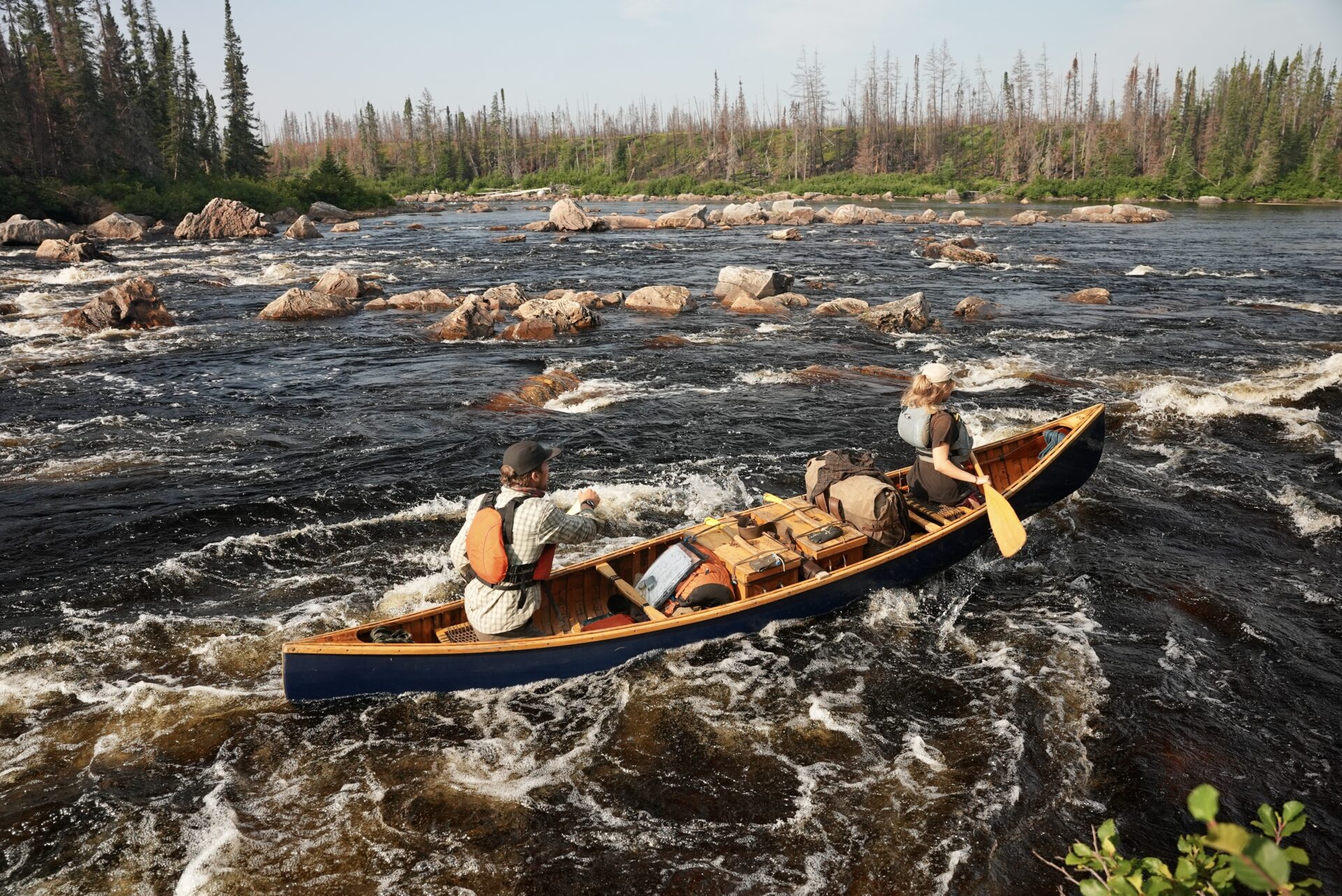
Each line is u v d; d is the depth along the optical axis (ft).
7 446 33.19
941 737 16.03
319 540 25.00
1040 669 18.20
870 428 35.50
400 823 13.92
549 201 292.20
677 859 13.17
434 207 247.70
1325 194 238.89
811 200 272.72
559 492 28.58
